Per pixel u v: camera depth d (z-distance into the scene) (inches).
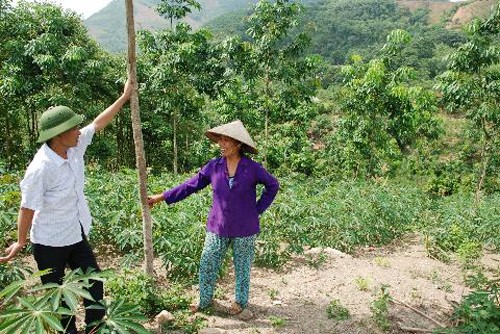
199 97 535.8
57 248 111.3
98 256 203.6
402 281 192.4
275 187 139.0
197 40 487.8
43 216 108.7
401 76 447.8
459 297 176.9
